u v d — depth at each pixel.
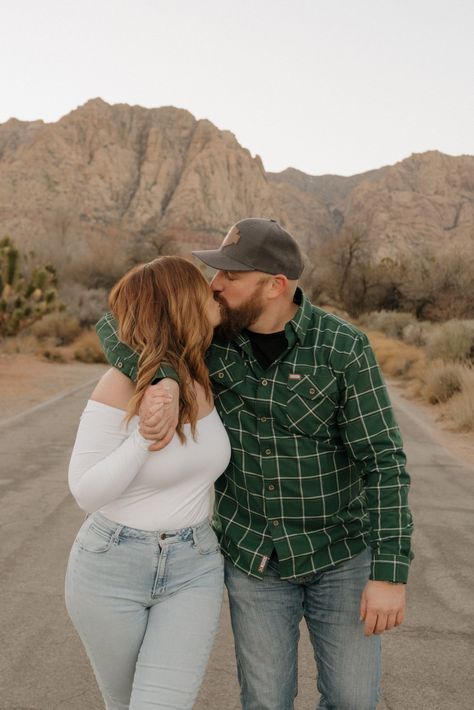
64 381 17.91
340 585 2.27
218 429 2.19
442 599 4.22
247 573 2.25
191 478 2.11
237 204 193.50
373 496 2.17
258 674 2.27
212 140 199.50
